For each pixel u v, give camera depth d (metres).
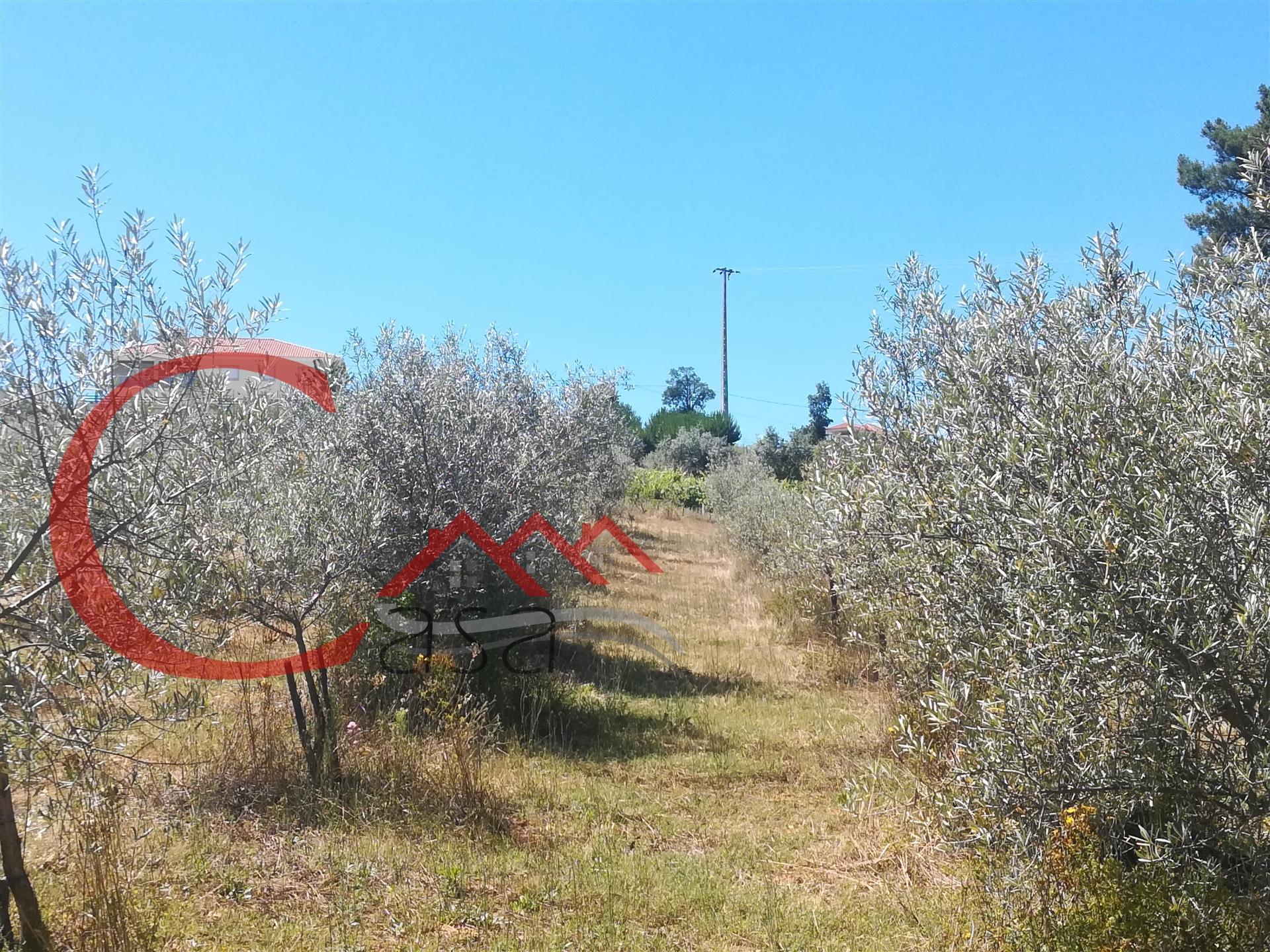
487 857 4.52
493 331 9.87
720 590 14.58
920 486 3.82
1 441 2.90
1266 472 2.79
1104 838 3.44
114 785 3.77
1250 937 3.01
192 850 4.27
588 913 4.03
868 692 8.09
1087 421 3.13
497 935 3.80
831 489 4.57
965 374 3.69
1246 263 3.26
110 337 3.02
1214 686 2.99
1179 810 3.10
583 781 5.80
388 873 4.27
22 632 2.84
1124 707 3.07
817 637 10.43
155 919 3.51
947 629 3.87
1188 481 2.87
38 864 3.86
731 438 43.50
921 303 4.21
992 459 3.41
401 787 5.16
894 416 4.11
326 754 5.16
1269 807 2.87
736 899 4.21
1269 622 2.66
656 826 5.16
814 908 4.14
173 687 3.49
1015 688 3.21
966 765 3.54
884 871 4.50
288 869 4.22
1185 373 3.11
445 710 6.41
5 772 2.89
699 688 8.55
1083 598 2.99
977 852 3.63
